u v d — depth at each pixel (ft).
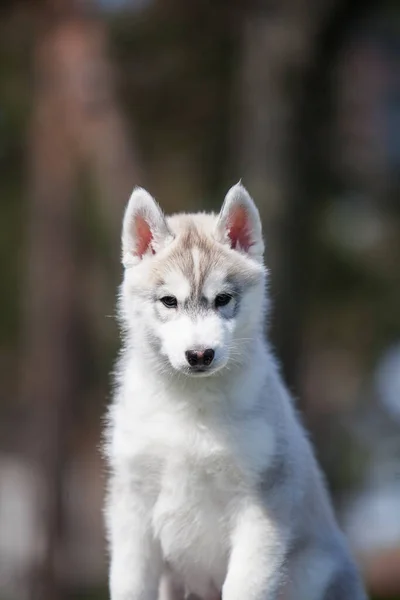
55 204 101.14
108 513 45.78
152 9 100.94
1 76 109.50
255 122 90.68
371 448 109.40
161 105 107.55
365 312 113.29
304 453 45.03
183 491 43.47
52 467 99.40
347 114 117.80
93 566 104.27
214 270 43.55
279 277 88.22
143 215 45.16
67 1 98.02
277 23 89.51
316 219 105.50
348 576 46.19
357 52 119.96
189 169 110.32
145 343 43.75
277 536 42.75
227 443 42.65
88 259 102.32
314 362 115.96
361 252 111.34
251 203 44.98
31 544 100.94
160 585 46.09
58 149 99.71
